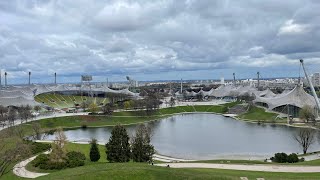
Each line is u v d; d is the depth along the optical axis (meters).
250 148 135.00
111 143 90.88
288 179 59.44
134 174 58.50
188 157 118.00
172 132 180.62
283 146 138.75
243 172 69.62
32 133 172.50
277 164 83.25
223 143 146.50
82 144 120.81
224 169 76.19
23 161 92.25
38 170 84.44
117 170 59.38
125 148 91.00
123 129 91.88
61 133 126.25
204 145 142.12
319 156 107.38
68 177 57.25
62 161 88.56
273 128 194.88
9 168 85.31
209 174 60.31
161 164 88.44
